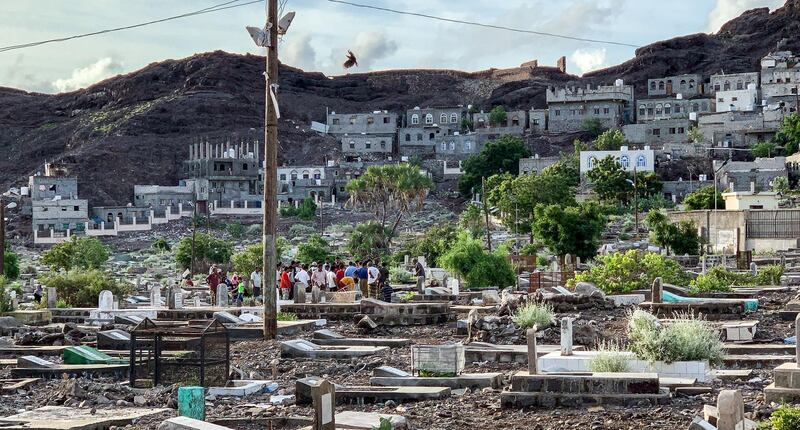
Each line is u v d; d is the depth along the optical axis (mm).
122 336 58656
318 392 29641
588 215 129250
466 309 71688
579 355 43406
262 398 41062
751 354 47562
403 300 83562
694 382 38312
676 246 148000
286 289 87875
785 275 103688
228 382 43625
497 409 36188
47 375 48719
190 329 44531
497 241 199125
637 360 40688
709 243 159000
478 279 101875
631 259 82750
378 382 41438
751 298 73938
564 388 36188
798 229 157000
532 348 37656
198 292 110812
